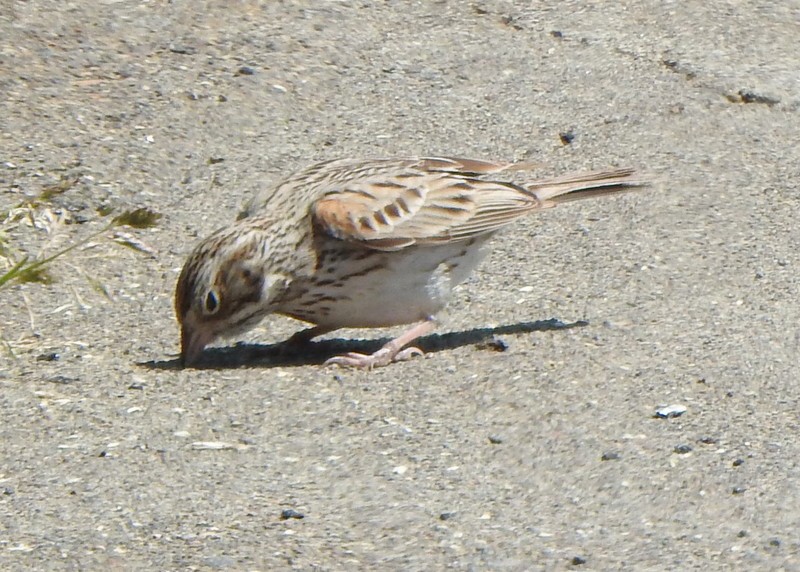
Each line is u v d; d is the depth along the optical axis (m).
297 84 16.83
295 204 11.84
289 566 9.01
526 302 13.13
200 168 15.30
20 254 13.79
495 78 17.34
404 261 11.80
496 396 11.28
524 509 9.71
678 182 15.51
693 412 10.99
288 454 10.44
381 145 15.86
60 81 16.50
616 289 13.36
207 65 17.02
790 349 12.11
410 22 18.42
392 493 9.89
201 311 11.62
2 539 9.33
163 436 10.70
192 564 9.04
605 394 11.28
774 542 9.29
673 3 19.36
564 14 18.92
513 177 15.38
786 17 19.27
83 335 12.57
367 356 11.91
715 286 13.41
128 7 18.05
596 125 16.55
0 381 11.65
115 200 14.70
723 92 17.33
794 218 14.86
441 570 8.96
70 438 10.69
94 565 9.05
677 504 9.77
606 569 8.98
